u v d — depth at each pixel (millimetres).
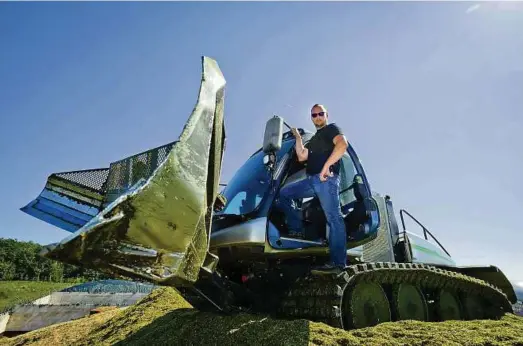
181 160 2256
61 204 3830
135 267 1920
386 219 5664
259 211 3994
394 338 3209
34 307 13164
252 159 4855
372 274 4035
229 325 3336
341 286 3555
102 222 1793
